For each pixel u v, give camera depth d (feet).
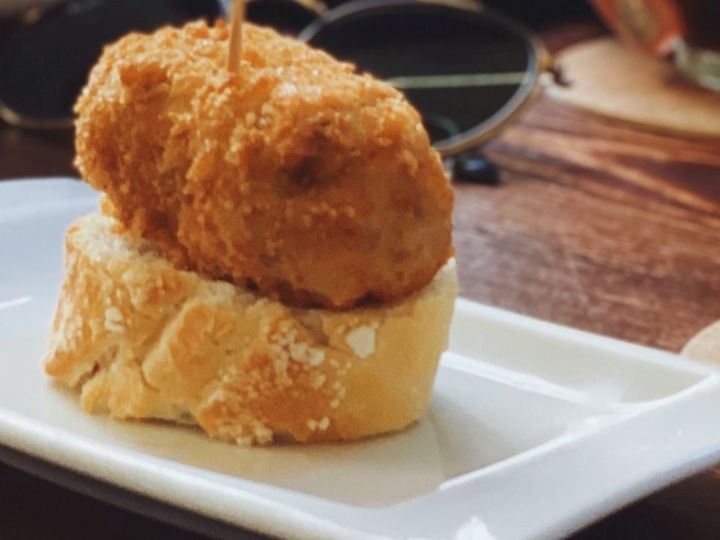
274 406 0.56
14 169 1.09
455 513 0.47
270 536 0.45
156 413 0.57
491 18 1.37
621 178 1.17
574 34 1.80
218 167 0.54
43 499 0.53
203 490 0.46
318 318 0.56
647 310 0.84
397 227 0.55
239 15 0.55
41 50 1.32
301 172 0.53
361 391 0.57
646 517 0.55
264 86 0.55
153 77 0.56
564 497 0.48
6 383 0.60
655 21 1.57
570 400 0.63
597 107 1.38
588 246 0.98
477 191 1.11
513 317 0.70
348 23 1.38
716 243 1.00
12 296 0.71
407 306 0.58
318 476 0.54
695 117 1.36
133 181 0.57
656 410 0.58
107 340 0.58
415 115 0.56
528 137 1.30
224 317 0.56
